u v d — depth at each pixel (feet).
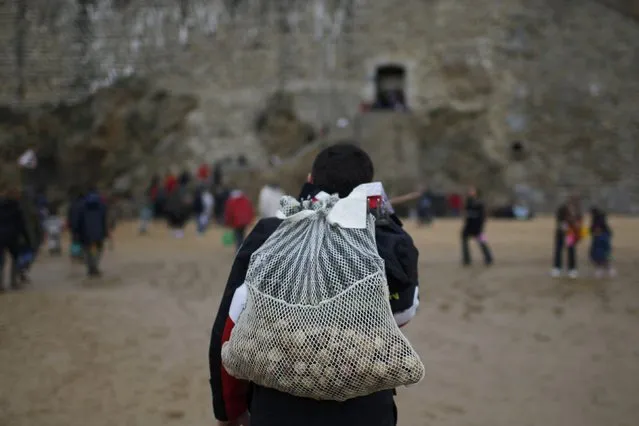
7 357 23.99
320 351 7.64
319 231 8.41
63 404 19.38
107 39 128.47
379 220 8.98
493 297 36.14
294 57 122.42
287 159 108.17
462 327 29.14
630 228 80.28
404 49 120.67
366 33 121.80
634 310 32.27
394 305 8.56
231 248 62.28
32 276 44.93
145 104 121.60
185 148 115.55
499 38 119.65
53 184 120.16
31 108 123.24
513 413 18.78
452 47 119.75
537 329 28.68
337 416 8.04
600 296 36.01
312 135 115.75
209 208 78.79
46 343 26.03
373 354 7.67
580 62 121.08
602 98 119.55
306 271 8.00
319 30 122.31
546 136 116.78
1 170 117.29
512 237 69.46
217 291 38.45
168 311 32.58
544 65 119.96
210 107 120.26
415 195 11.06
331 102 116.88
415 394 20.43
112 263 51.44
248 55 123.54
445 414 18.72
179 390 20.70
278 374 7.80
